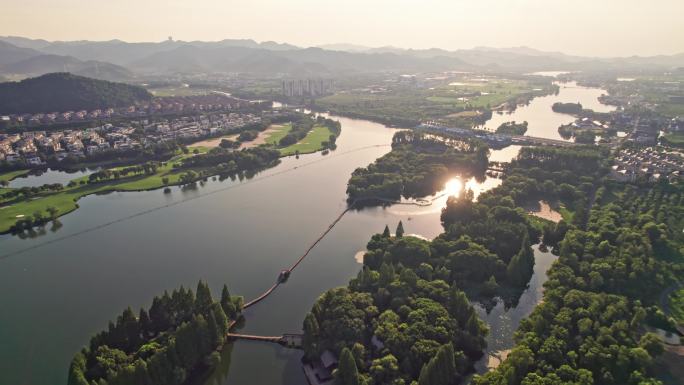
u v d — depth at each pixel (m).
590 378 181.50
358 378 185.00
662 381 193.62
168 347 192.38
